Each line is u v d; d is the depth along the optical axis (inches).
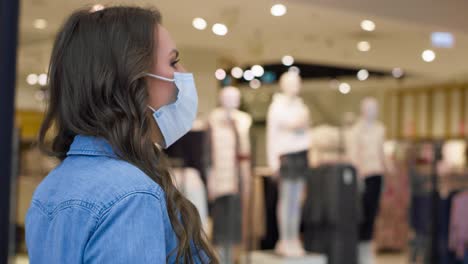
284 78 184.4
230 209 171.3
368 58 196.2
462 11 197.0
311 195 192.9
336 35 180.5
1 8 118.2
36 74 136.5
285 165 185.5
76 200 35.7
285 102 185.5
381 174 205.8
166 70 40.4
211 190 166.7
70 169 37.9
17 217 141.0
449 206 215.8
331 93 195.6
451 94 219.3
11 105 119.3
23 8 131.3
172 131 42.5
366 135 203.9
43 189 38.9
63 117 38.7
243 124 173.6
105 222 34.6
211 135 166.4
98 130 37.5
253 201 179.0
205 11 149.5
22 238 142.7
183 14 148.6
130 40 38.6
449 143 220.8
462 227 213.2
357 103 201.8
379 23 178.5
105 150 37.8
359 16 171.8
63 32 40.0
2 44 118.6
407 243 216.7
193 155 163.6
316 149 194.4
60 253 35.5
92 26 39.0
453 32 195.5
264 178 181.8
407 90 212.2
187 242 38.2
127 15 39.4
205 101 164.2
